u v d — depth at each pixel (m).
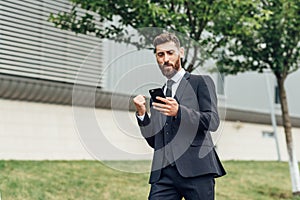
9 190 6.13
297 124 12.26
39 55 7.66
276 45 7.01
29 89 7.49
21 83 7.38
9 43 7.36
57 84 7.79
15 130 7.50
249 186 7.91
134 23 5.66
